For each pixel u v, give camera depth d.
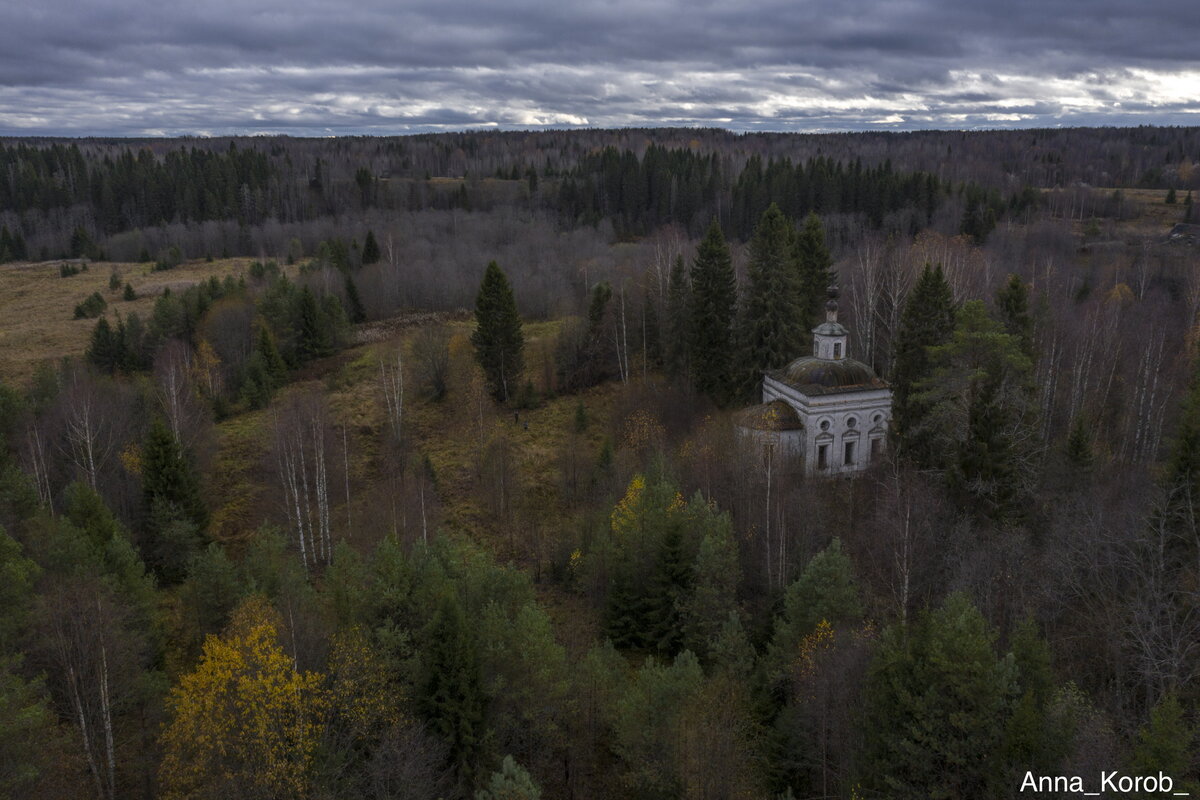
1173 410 65.56
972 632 30.80
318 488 60.31
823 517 53.25
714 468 57.56
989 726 29.61
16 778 27.75
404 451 73.12
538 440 75.56
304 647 37.81
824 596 41.12
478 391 77.69
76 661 35.78
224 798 30.75
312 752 32.88
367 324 107.94
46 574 40.22
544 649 39.22
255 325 93.19
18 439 64.75
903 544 44.59
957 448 50.94
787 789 34.59
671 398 77.75
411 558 46.31
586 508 62.59
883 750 31.70
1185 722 29.78
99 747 37.22
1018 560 43.00
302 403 67.88
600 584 51.81
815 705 36.25
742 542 52.12
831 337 65.12
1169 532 39.38
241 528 63.00
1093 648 38.06
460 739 36.69
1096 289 94.44
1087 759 27.97
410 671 38.78
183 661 45.75
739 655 42.41
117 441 64.19
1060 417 68.56
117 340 91.06
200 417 72.50
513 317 82.00
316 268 121.31
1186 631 34.84
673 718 35.66
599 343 86.19
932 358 56.06
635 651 49.50
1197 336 75.25
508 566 50.25
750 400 73.19
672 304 80.00
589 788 39.53
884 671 32.72
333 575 44.88
